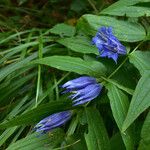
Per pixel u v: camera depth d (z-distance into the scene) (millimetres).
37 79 457
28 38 499
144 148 323
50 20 651
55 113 360
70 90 354
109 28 377
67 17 650
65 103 361
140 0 433
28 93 440
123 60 404
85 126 373
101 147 342
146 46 454
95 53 408
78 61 375
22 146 363
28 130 425
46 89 446
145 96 326
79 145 367
